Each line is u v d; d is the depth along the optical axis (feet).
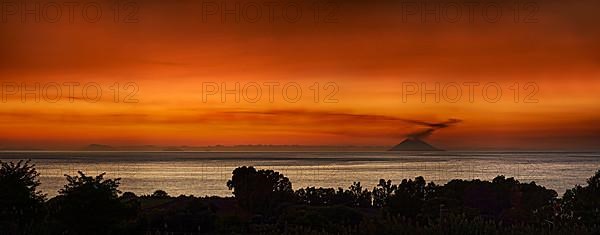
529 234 38.14
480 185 123.24
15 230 47.44
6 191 56.75
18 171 58.85
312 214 79.05
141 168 573.74
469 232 37.35
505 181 130.21
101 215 55.98
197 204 100.37
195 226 74.49
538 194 118.93
